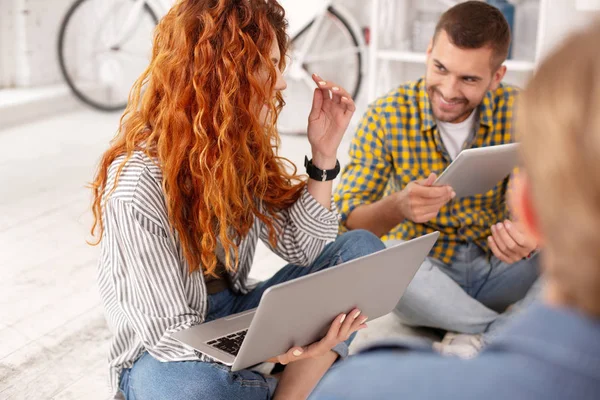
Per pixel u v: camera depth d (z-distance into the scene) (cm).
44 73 487
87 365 200
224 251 164
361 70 445
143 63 493
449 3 394
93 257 268
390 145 207
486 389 46
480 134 207
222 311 170
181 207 149
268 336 131
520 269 205
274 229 168
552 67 45
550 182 44
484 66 192
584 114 42
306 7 430
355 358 56
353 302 141
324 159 166
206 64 142
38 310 229
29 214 306
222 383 144
